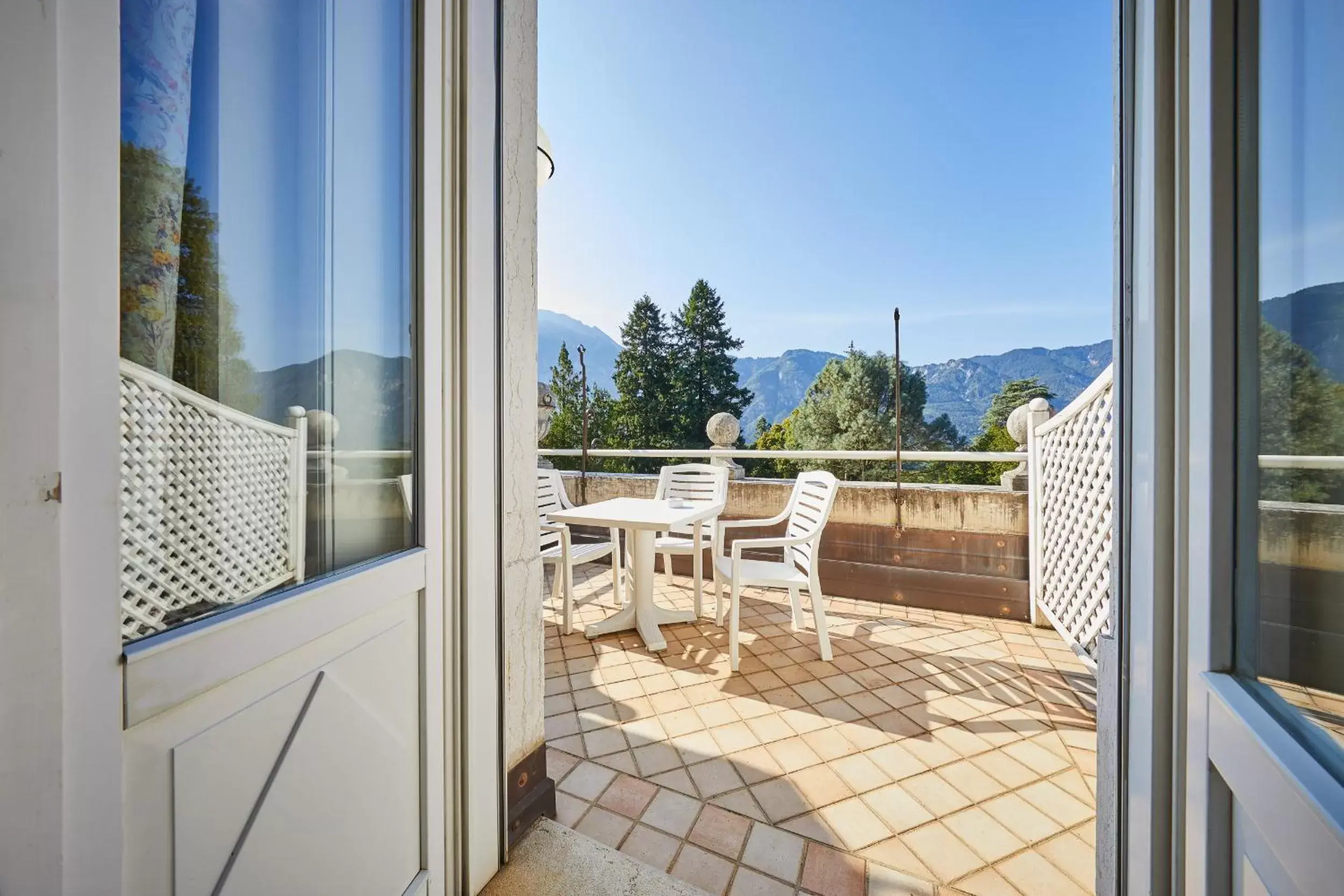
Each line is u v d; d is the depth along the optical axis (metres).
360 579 1.03
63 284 0.56
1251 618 0.69
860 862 1.47
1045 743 2.04
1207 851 0.73
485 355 1.43
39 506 0.54
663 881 1.42
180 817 0.71
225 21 0.87
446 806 1.32
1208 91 0.73
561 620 3.48
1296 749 0.56
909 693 2.46
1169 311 0.85
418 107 1.24
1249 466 0.70
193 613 0.78
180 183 0.79
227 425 0.86
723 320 25.00
